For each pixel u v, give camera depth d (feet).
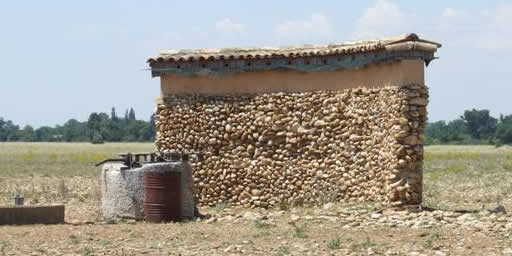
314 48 81.76
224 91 85.51
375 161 74.84
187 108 86.48
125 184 71.46
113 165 73.46
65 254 53.16
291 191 81.66
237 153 84.58
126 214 71.41
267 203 82.69
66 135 567.59
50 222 68.90
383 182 73.26
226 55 84.58
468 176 140.67
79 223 69.56
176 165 71.15
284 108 82.79
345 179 78.33
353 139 77.71
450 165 187.32
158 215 70.28
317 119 81.00
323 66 80.74
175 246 56.24
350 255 51.49
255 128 83.92
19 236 60.75
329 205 74.84
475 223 63.21
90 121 588.09
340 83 79.82
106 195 72.74
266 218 70.54
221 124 85.25
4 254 53.11
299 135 81.82
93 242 58.18
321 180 80.07
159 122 87.40
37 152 296.10
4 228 64.95
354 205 73.67
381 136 73.97
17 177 145.89
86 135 563.89
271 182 82.74
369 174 75.77
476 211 72.23
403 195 70.44
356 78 78.23
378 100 74.74
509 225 61.52
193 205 73.56
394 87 71.77
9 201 94.32
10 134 604.49
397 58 70.95
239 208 82.89
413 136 70.69
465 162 206.08
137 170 71.31
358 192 76.89
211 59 85.30
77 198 97.96
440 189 108.37
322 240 57.88
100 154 268.41
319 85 81.25
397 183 70.38
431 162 209.26
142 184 71.10
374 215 67.82
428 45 71.61
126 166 72.79
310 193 80.43
